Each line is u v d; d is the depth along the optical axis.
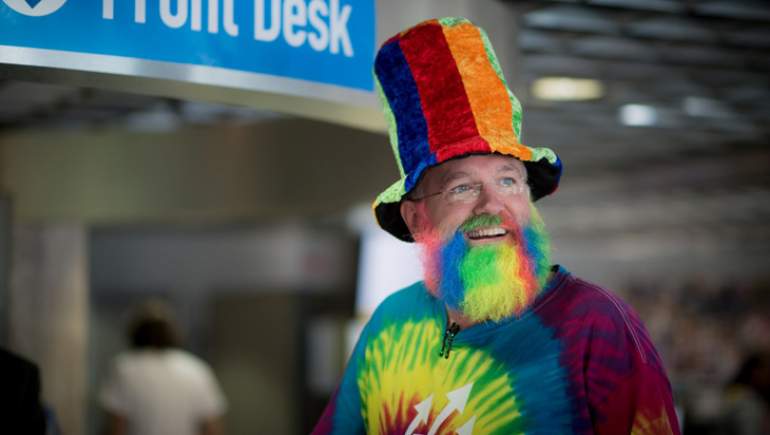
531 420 1.92
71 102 6.52
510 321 2.00
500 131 2.01
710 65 6.45
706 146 9.77
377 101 3.16
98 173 7.41
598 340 1.90
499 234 2.01
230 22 2.77
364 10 3.14
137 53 2.62
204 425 5.74
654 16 5.38
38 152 7.43
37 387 2.72
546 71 6.38
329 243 10.16
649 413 1.85
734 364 16.14
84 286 8.06
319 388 10.01
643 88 7.01
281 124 7.01
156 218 7.39
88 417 9.30
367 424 2.25
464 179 2.03
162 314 5.78
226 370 10.13
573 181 12.32
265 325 10.08
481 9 3.76
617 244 19.28
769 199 13.36
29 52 2.51
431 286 2.08
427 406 2.06
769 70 6.65
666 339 18.19
